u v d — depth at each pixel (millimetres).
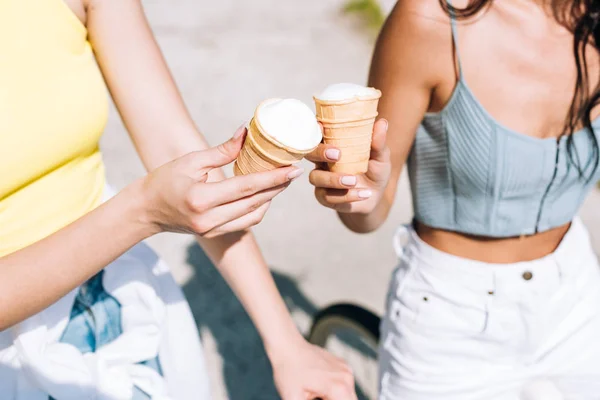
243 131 1210
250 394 3164
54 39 1351
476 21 1612
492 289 1809
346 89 1344
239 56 6461
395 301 1989
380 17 7207
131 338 1501
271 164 1236
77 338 1481
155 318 1535
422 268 1897
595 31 1627
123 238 1223
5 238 1351
